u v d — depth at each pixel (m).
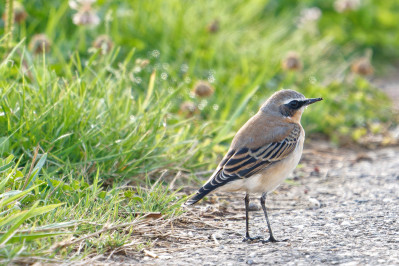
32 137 11.01
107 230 8.82
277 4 23.81
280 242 9.56
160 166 11.94
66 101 11.57
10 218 8.09
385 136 16.84
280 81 18.19
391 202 11.70
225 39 19.34
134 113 13.12
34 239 8.05
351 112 17.83
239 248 9.28
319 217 10.88
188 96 15.42
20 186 9.56
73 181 10.18
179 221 10.44
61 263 7.89
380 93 19.12
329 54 22.11
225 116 14.79
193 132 13.57
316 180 13.35
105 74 14.17
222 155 13.51
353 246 9.24
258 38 20.58
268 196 12.23
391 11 26.31
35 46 14.17
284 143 10.27
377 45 24.56
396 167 14.23
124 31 17.91
